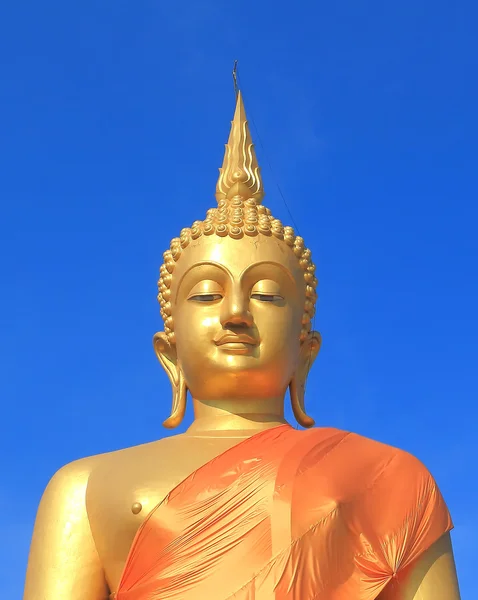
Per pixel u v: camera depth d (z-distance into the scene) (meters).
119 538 11.69
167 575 10.98
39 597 11.85
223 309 12.73
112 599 11.80
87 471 12.45
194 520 11.16
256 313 12.80
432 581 11.45
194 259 13.05
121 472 12.04
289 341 12.92
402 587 11.43
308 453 11.68
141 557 11.30
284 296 13.02
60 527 12.11
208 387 12.79
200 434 12.60
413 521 11.55
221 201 13.58
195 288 12.97
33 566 12.11
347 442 12.12
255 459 11.59
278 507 11.12
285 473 11.38
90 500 12.07
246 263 12.88
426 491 11.81
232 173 14.12
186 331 12.92
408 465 12.00
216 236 13.08
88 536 12.05
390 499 11.62
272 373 12.77
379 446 12.21
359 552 11.23
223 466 11.56
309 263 13.45
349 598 11.01
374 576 11.16
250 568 10.84
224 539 11.02
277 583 10.76
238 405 12.80
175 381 13.46
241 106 14.68
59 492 12.35
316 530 11.08
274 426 12.70
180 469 11.84
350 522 11.27
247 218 13.17
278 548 10.93
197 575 10.90
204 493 11.30
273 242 13.12
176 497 11.41
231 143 14.42
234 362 12.63
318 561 10.97
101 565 12.00
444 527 11.68
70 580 11.91
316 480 11.41
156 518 11.34
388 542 11.35
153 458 12.12
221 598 10.73
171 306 13.39
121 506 11.71
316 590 10.86
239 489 11.27
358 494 11.48
